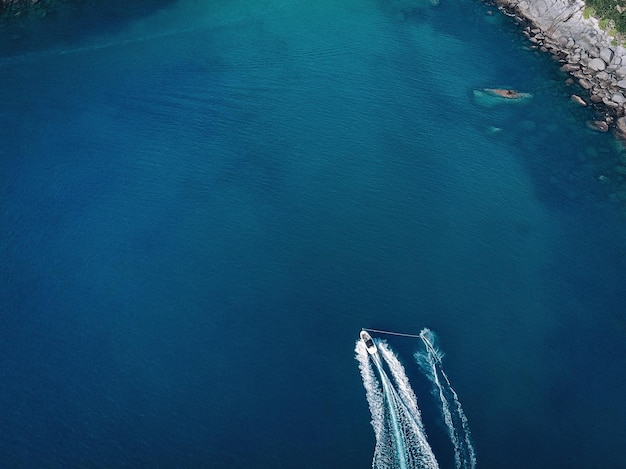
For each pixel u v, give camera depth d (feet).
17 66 443.32
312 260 338.13
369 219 359.05
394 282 330.75
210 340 305.53
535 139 412.36
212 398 286.05
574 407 288.30
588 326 319.27
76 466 266.98
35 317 312.09
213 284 326.65
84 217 353.92
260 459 268.82
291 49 470.39
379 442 273.33
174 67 449.06
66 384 289.74
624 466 270.26
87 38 469.16
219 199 364.99
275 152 392.68
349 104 427.33
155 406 283.79
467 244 350.64
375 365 297.33
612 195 382.63
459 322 316.19
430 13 508.53
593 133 415.44
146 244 342.23
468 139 410.11
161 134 400.47
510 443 274.98
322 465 267.39
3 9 484.74
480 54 471.62
